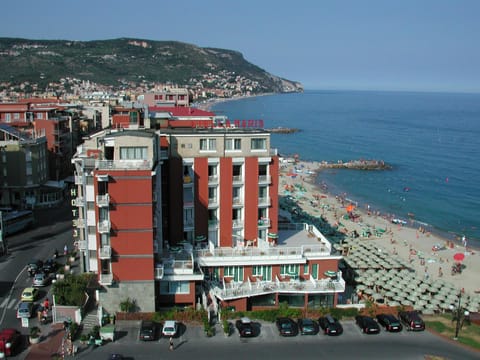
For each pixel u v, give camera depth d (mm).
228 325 62938
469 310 74188
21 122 134375
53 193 122875
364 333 63938
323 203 154875
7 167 117625
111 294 63719
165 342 58906
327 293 71750
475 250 117000
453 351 60375
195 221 74812
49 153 133375
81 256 71938
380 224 135625
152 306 64188
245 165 75625
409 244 117875
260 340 60688
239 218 77438
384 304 74750
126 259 62938
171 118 88875
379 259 91938
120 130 75000
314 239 80875
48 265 77375
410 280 83188
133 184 61312
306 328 62500
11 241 93812
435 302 75750
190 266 66500
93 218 66938
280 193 163625
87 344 57406
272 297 71062
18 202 119438
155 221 65625
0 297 68438
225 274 71625
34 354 54719
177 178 73000
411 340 62875
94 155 68125
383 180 195375
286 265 73125
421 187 184000
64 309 61688
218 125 89688
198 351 57281
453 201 164625
